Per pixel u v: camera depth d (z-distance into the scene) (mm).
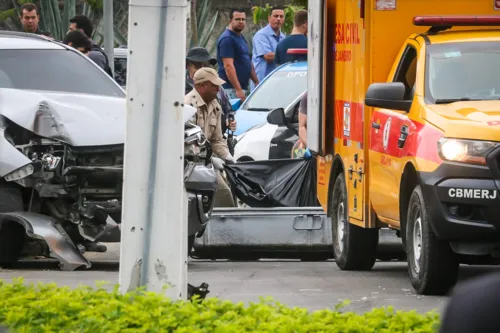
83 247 29469
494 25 26484
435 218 22703
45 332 15008
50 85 30859
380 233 33469
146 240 16750
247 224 33188
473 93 24984
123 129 28281
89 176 27844
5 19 64938
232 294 23797
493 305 6793
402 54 27109
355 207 28734
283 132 42750
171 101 16578
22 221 27625
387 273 29000
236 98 51938
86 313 15586
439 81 25219
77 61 31906
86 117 28250
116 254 32938
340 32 30797
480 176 22312
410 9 27828
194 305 16328
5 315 15891
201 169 28391
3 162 27516
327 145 32156
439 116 23609
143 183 16672
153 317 15328
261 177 35594
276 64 50719
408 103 25297
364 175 27922
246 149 43281
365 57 27844
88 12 68562
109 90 31594
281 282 26453
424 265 23328
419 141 23656
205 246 33250
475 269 29406
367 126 27844
